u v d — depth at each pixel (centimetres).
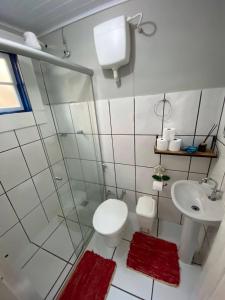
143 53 120
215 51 103
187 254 134
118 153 170
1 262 70
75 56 143
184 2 99
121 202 168
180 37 107
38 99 162
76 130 178
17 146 146
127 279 132
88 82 148
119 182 188
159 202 177
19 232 154
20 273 84
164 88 125
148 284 127
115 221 146
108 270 138
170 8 103
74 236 172
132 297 120
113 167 181
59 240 171
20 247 156
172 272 133
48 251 159
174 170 151
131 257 148
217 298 70
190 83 116
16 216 150
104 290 124
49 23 134
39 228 176
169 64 117
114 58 117
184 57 111
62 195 192
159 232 171
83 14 123
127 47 114
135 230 178
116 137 162
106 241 156
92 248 161
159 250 152
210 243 114
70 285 130
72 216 186
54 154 189
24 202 157
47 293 126
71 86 155
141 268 138
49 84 159
